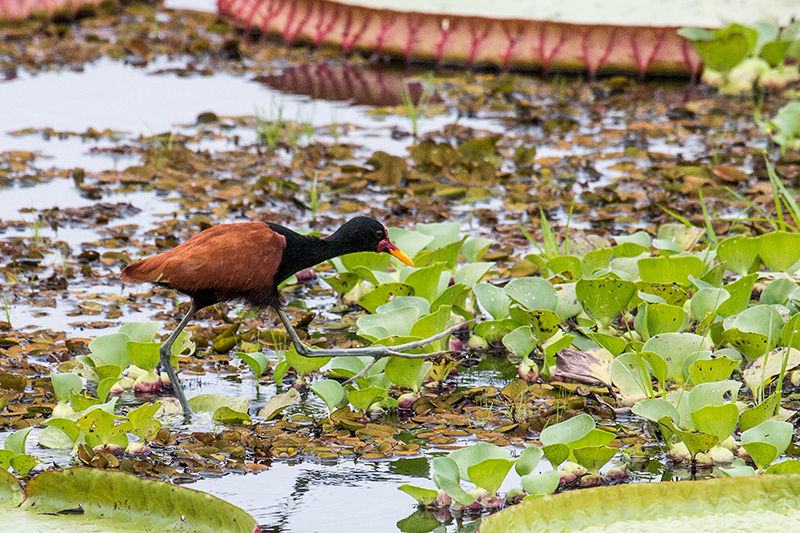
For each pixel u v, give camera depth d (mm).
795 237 10555
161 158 15539
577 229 13195
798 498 6465
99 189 14430
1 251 12227
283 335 10359
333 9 22062
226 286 8727
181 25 24000
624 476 7590
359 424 8359
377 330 9234
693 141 16766
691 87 19969
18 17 23516
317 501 7246
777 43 19484
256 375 9375
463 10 21844
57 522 6312
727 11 21344
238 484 7492
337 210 13805
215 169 15367
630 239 11508
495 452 7199
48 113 18141
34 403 8719
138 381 9281
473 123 17938
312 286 12227
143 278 8688
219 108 18609
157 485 6375
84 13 24703
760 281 10883
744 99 19062
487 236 13008
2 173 15000
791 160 15336
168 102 18938
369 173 15312
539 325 9500
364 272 10711
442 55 21109
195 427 8516
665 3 22031
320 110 18609
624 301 9797
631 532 6191
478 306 11102
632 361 8844
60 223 13359
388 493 7379
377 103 19078
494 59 20844
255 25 23078
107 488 6492
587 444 7355
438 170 15492
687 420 7934
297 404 9078
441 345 9719
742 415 7891
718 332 9453
